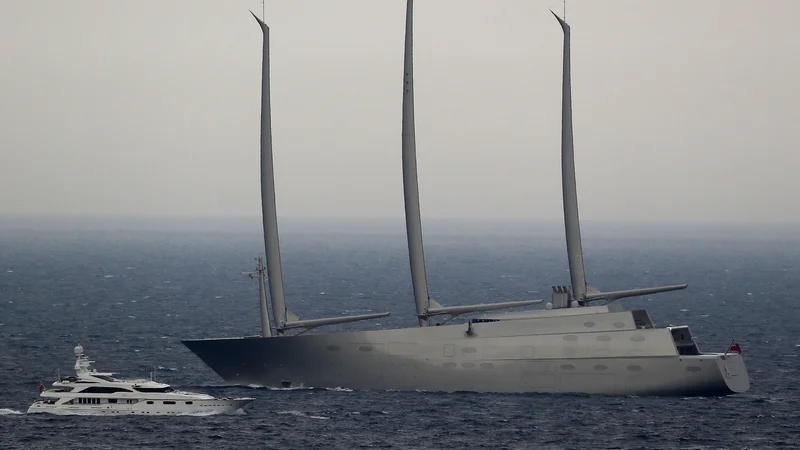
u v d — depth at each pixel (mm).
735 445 193125
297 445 189500
